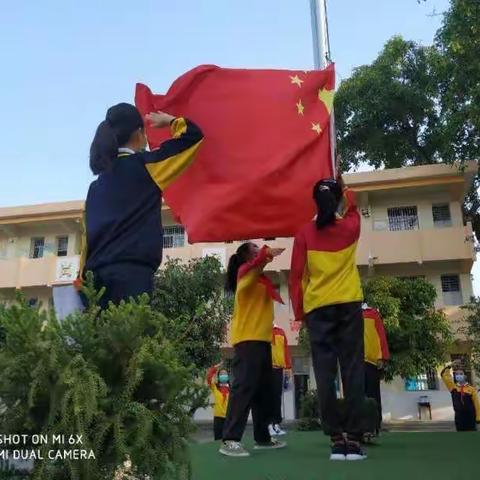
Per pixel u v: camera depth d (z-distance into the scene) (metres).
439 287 20.86
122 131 3.04
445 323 16.06
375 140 20.41
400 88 19.20
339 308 4.14
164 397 1.84
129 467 1.78
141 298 1.95
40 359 1.71
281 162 5.03
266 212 4.90
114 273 2.62
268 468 3.56
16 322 1.73
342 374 4.11
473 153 14.83
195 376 1.94
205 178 4.95
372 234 20.95
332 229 4.24
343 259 4.20
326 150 5.31
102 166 2.92
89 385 1.67
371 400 5.18
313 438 6.11
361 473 3.27
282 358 8.84
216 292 15.31
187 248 21.47
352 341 4.11
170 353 1.85
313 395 12.78
